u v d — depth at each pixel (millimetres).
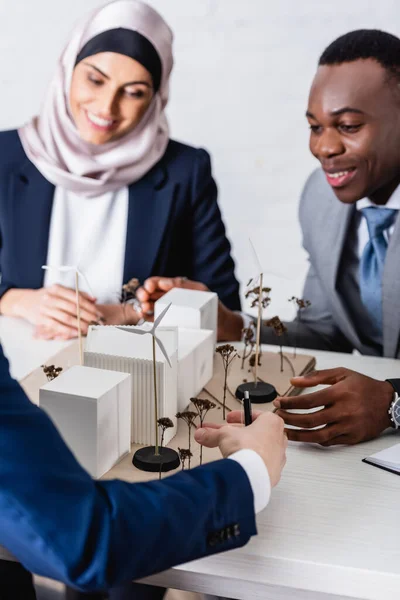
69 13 2332
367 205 1992
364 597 914
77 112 2156
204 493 803
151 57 2133
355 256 2029
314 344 2045
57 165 2203
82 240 2242
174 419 1230
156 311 1498
